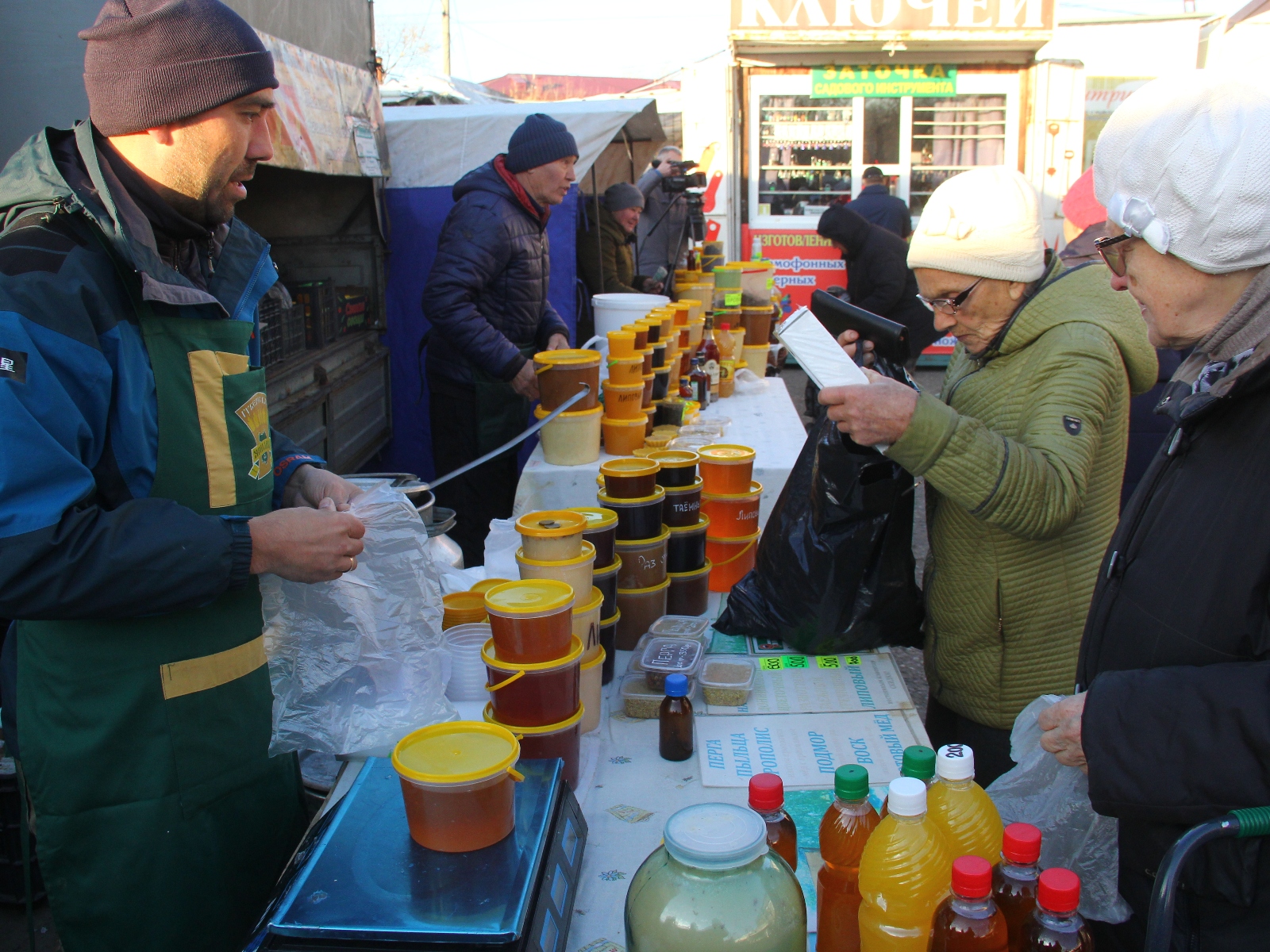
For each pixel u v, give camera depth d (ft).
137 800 4.49
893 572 6.24
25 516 3.77
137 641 4.42
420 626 4.92
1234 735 3.29
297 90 11.64
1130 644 3.96
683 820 3.12
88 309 4.05
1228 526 3.60
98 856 4.50
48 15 8.18
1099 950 4.31
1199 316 3.67
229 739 4.74
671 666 5.69
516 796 4.10
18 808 7.81
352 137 13.52
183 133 4.25
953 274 5.55
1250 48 29.17
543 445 9.29
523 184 11.93
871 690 5.91
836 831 3.58
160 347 4.33
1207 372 3.77
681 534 6.88
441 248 11.64
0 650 6.52
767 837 3.37
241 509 4.69
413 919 3.33
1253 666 3.41
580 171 15.52
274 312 11.84
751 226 30.91
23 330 3.80
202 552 4.03
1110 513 5.57
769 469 9.06
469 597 5.97
